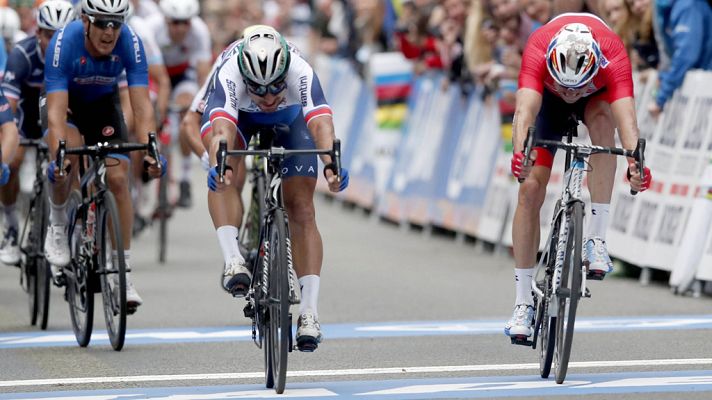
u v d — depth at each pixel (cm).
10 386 1889
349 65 5234
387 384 1858
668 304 2692
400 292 2941
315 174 1917
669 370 1933
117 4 2191
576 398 1709
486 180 3766
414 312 2647
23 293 2997
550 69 1858
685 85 2938
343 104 5284
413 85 4416
